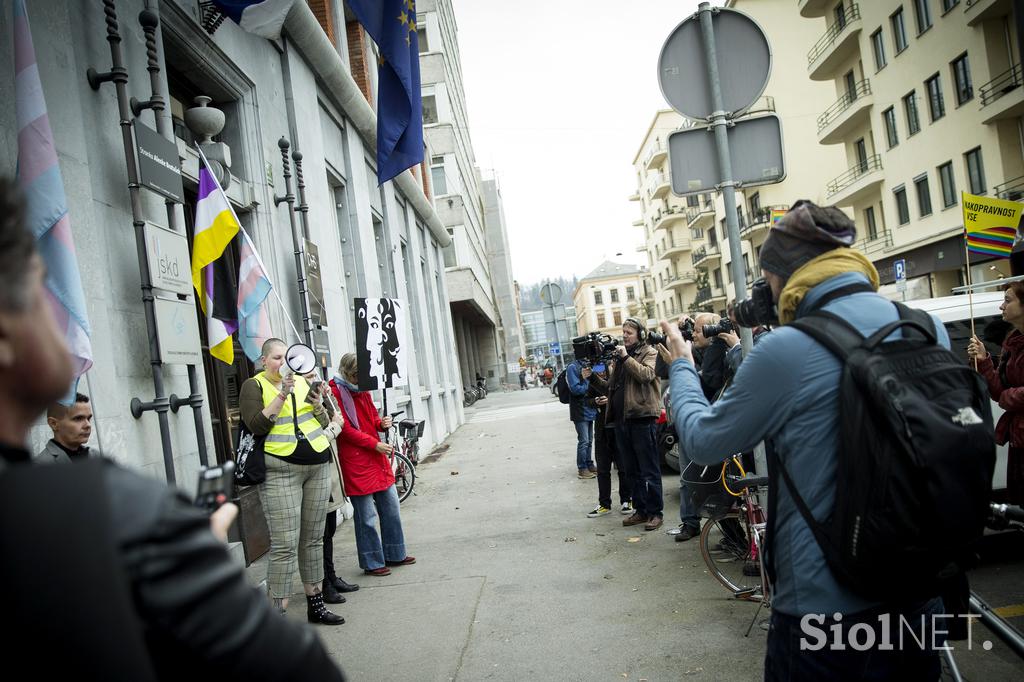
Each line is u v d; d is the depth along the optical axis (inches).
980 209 293.6
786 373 68.2
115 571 27.4
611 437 294.5
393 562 245.3
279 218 314.8
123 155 191.5
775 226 78.4
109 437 168.7
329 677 34.5
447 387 783.1
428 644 170.9
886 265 1229.7
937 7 986.1
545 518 299.3
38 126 142.7
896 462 59.9
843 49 1229.7
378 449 235.3
